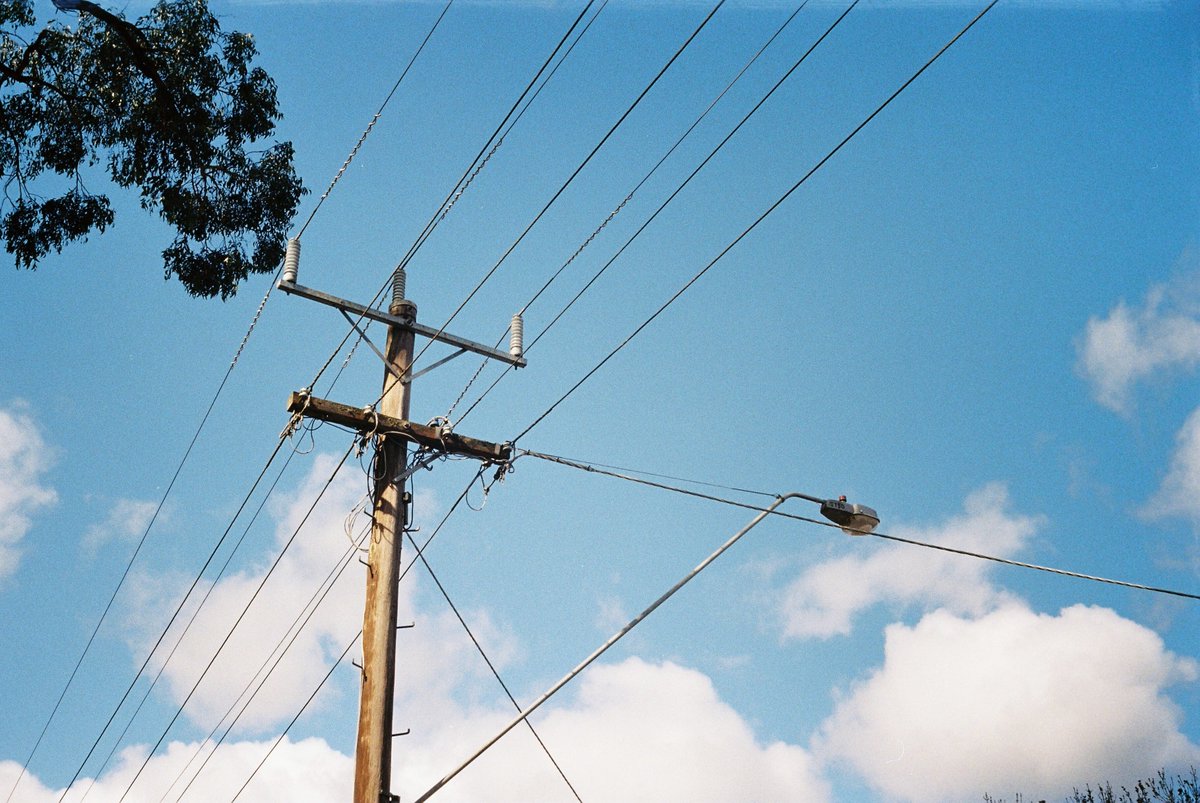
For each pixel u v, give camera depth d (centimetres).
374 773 1189
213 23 1507
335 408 1380
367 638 1273
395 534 1345
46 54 1455
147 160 1514
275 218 1588
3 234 1488
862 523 1205
